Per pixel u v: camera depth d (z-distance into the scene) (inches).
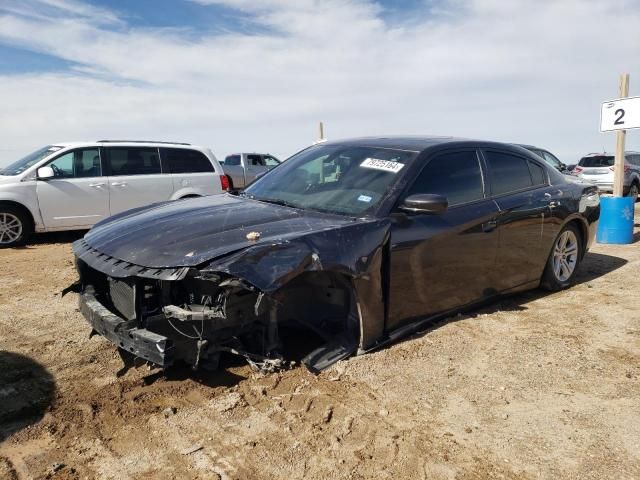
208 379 131.8
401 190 153.2
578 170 728.3
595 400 126.3
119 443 105.9
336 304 145.4
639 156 752.3
